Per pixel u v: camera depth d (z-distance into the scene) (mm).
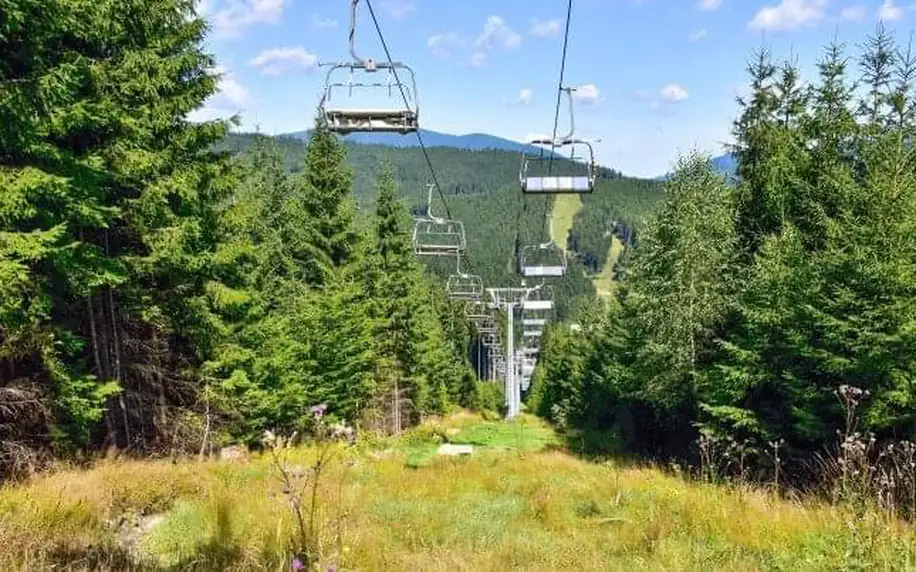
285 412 24672
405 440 30219
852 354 14961
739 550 7258
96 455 15062
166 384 19031
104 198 13711
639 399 29391
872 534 5438
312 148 31859
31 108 10656
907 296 14219
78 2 12219
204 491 10266
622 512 10438
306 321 29047
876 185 15453
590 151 14617
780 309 17656
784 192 21953
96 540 7027
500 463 18625
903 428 14422
